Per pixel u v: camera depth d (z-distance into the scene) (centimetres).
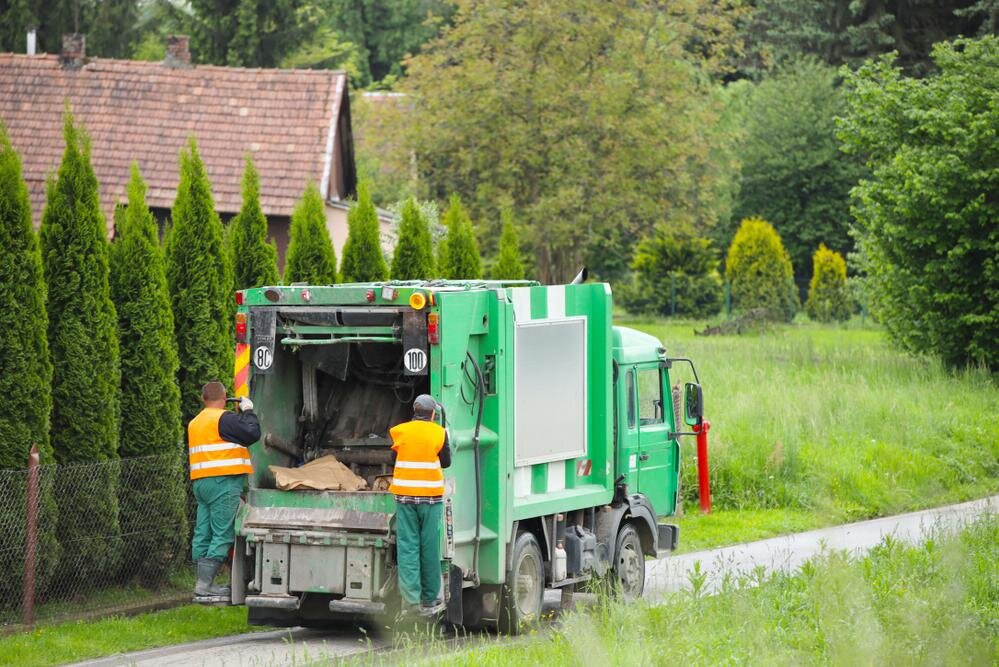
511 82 6225
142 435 2228
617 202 6316
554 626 2033
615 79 6297
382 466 2052
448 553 1859
